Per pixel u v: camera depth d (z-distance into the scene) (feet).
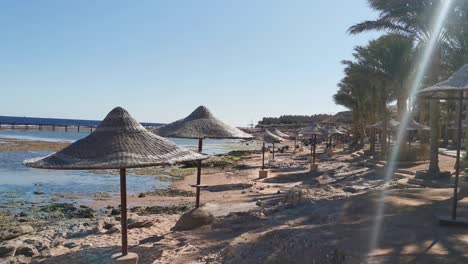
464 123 79.56
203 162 152.87
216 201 68.33
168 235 41.75
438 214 32.91
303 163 139.03
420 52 74.02
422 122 131.85
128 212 64.80
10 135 337.72
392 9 67.05
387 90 112.78
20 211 68.23
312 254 25.63
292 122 418.92
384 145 105.29
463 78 30.09
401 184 60.85
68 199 80.33
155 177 115.03
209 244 36.06
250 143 383.65
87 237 46.14
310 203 47.50
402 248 24.58
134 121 29.27
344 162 127.85
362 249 24.67
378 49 93.71
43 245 44.16
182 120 50.98
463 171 68.44
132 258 28.55
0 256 41.14
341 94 186.50
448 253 23.61
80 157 26.37
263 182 95.61
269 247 28.86
